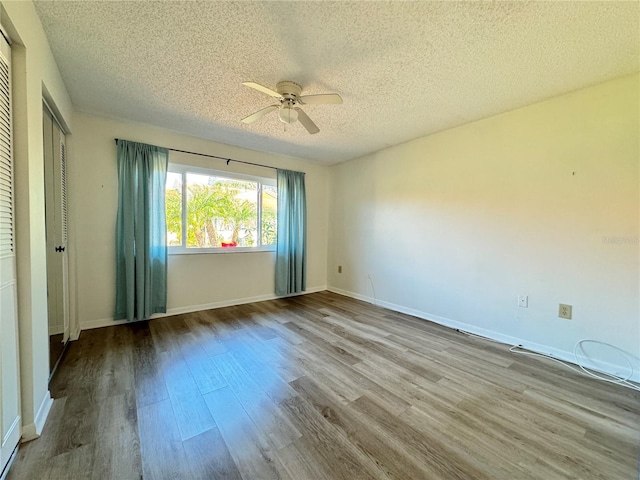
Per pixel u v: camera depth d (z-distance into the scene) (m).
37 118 1.50
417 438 1.45
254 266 4.11
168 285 3.37
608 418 1.62
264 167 4.10
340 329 3.04
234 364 2.23
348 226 4.54
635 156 2.02
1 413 1.19
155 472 1.22
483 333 2.87
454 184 3.09
